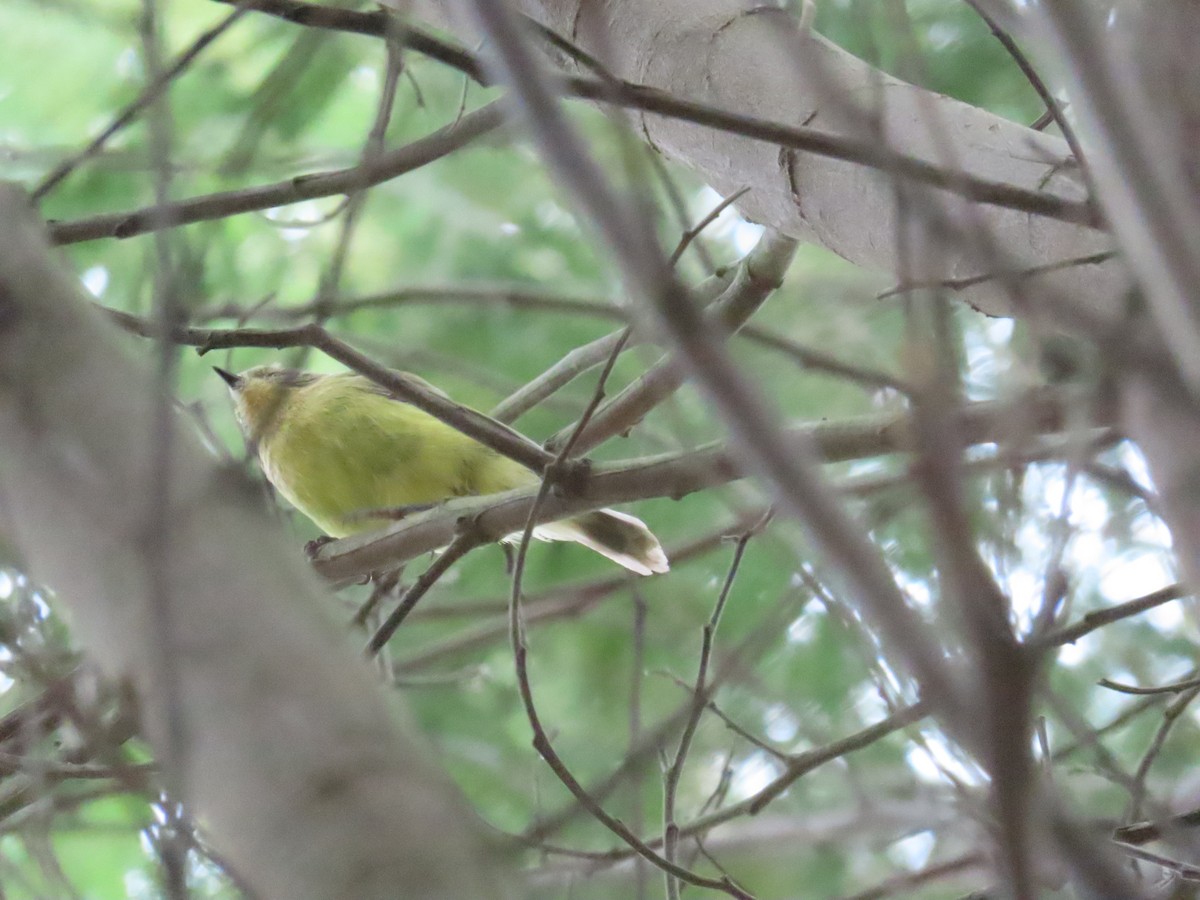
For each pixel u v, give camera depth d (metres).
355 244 15.45
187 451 3.74
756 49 8.08
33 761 6.64
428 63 13.55
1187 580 3.84
